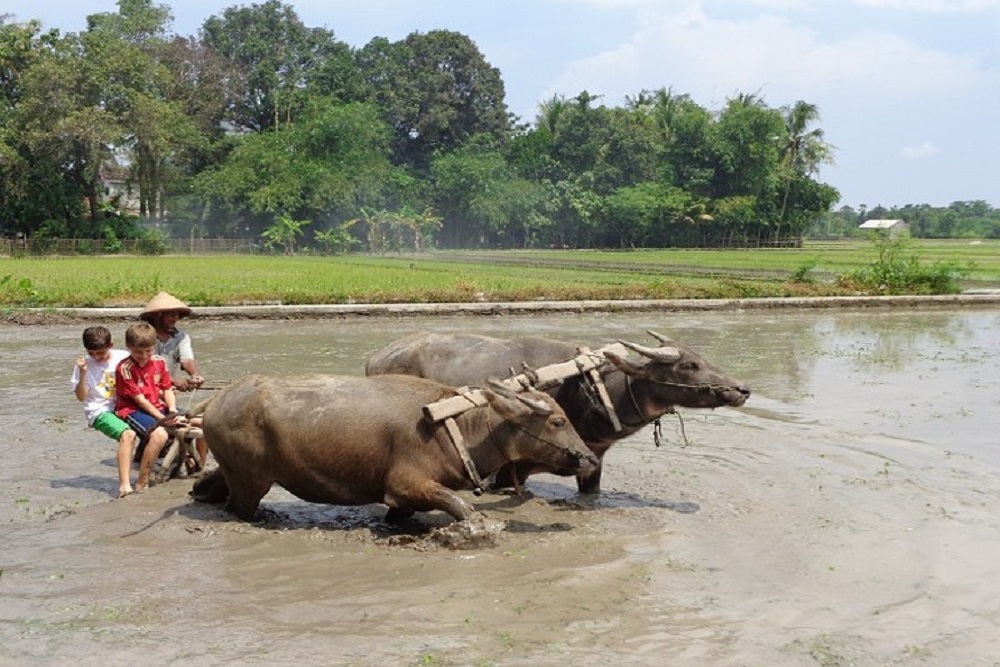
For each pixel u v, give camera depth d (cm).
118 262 4303
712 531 682
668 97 7994
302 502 770
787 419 1084
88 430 991
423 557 625
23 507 727
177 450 822
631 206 7250
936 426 1047
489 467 687
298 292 2375
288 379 697
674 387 743
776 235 7831
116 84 5422
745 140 7456
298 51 7775
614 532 680
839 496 770
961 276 3394
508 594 558
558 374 739
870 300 2673
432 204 7056
